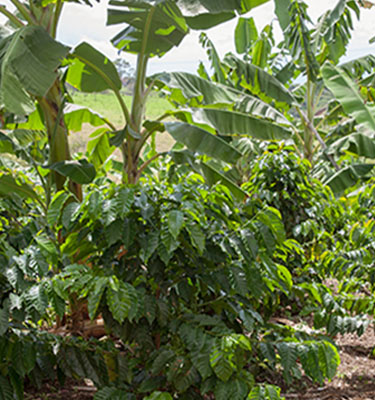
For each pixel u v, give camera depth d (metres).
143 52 4.15
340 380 3.06
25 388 2.74
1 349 2.09
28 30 3.27
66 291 2.07
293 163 4.16
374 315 3.01
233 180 6.27
